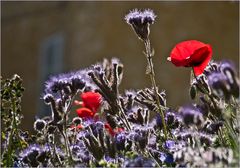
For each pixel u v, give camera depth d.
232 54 21.72
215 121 4.93
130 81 22.05
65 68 25.09
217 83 4.00
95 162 4.83
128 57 22.33
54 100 5.12
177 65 5.18
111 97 5.30
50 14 26.47
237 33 21.75
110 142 4.73
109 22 23.16
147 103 5.45
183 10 22.17
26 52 27.86
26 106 27.09
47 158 4.93
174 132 5.06
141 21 5.41
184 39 22.08
